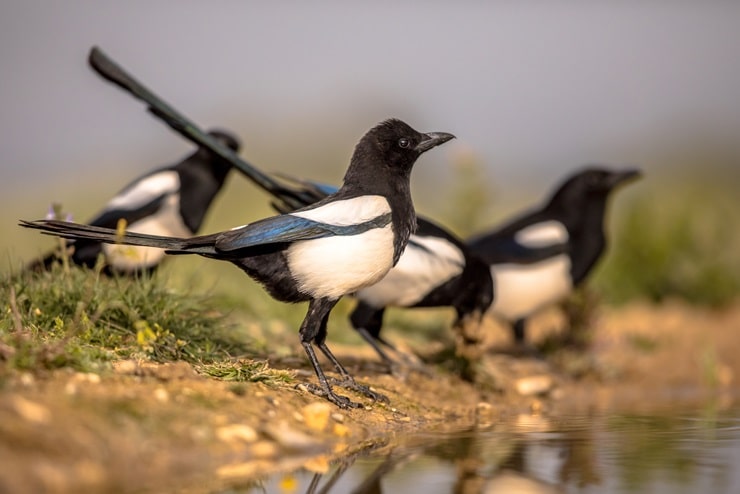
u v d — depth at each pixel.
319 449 9.01
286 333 14.95
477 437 9.98
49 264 13.03
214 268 17.08
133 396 8.41
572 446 9.44
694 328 18.92
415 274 13.18
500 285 15.81
